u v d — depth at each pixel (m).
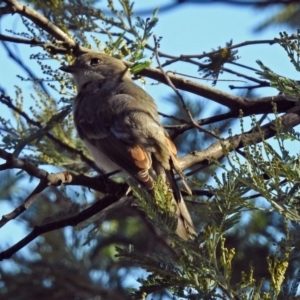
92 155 12.04
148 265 7.68
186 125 11.90
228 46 12.02
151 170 11.02
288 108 11.88
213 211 7.78
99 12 11.98
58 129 12.59
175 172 11.19
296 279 7.83
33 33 11.54
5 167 8.79
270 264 7.54
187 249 7.57
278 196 7.52
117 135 11.54
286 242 7.59
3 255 9.09
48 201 15.73
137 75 12.12
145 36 11.66
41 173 9.03
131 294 7.70
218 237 7.66
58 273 16.08
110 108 11.91
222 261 7.58
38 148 12.42
